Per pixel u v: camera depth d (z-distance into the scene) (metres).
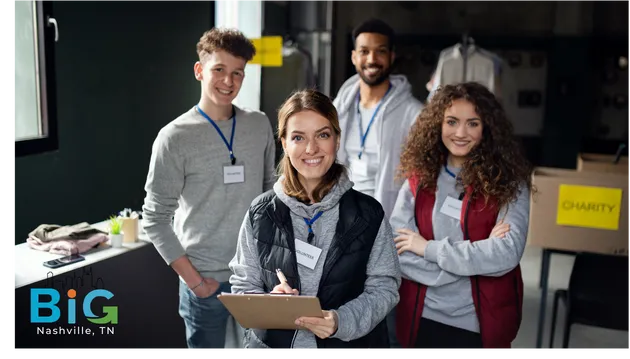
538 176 2.46
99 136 3.37
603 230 2.39
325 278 1.62
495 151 2.00
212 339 2.31
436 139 2.09
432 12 4.82
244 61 2.15
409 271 2.03
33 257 2.41
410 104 2.72
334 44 4.31
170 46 3.83
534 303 3.20
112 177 3.49
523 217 1.96
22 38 2.89
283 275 1.63
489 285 1.97
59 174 3.12
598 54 4.89
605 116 4.98
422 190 2.08
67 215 3.19
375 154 2.73
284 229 1.65
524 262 3.54
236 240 2.22
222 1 4.17
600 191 2.38
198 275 2.16
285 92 4.26
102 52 3.34
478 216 1.98
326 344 1.70
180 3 3.85
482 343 1.97
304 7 4.25
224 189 2.18
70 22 3.12
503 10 4.86
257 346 1.74
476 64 4.55
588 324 2.58
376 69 2.71
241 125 2.23
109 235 2.63
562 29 4.88
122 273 2.51
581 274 2.62
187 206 2.19
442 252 1.94
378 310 1.62
